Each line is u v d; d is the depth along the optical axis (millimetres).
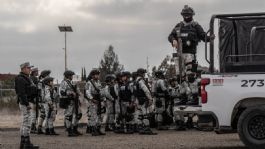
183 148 14109
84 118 27359
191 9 14805
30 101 14062
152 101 19219
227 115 12344
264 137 12008
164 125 21094
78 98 18953
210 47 12477
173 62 15359
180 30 14789
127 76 19750
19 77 13844
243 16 12312
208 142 15625
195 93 13781
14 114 31188
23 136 14055
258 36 12195
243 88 12242
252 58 12242
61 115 30938
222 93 12375
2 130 22453
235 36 12500
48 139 17531
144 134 18875
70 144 15672
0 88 36094
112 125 20750
